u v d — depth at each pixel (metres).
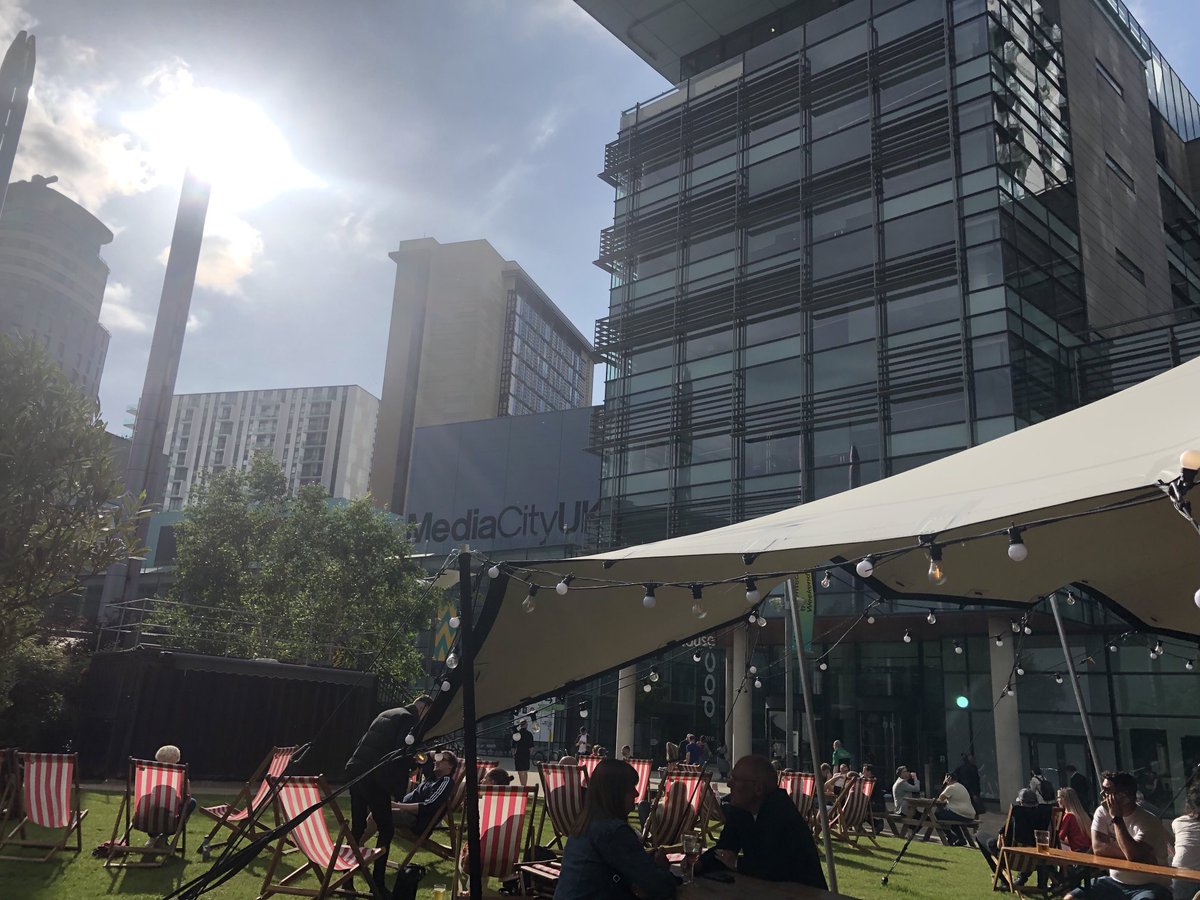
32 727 16.08
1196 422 3.88
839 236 28.41
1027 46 28.36
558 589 5.63
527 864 6.27
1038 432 5.66
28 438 11.59
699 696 30.66
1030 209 25.97
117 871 7.57
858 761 25.03
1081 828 8.11
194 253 32.59
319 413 137.25
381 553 26.98
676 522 29.91
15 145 34.19
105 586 25.48
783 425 27.91
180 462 140.75
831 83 30.02
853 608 24.14
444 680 6.09
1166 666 21.20
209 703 16.03
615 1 34.66
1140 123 35.00
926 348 25.14
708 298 31.33
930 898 8.32
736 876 4.63
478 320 93.00
